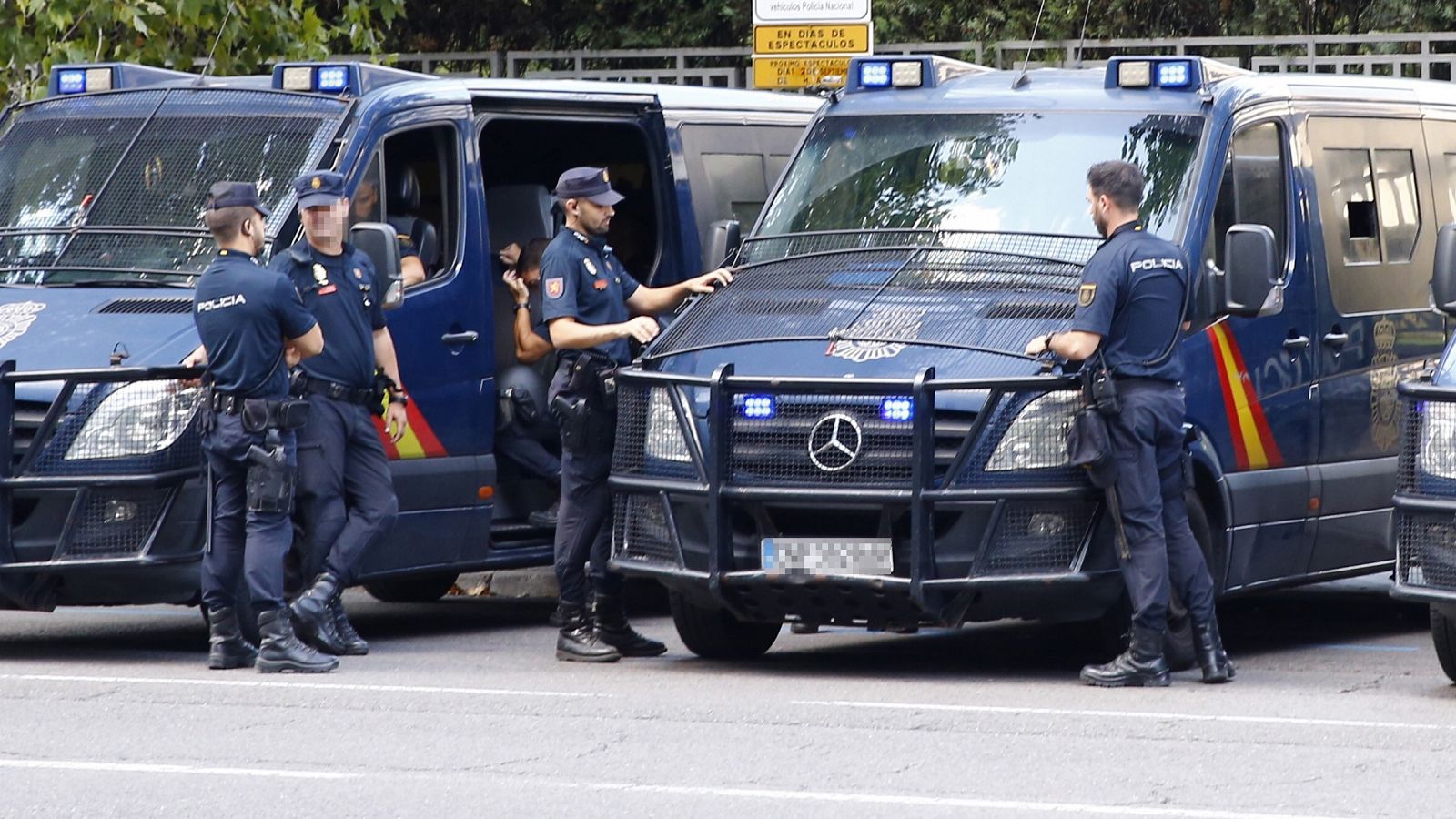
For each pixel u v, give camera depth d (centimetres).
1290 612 1748
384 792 972
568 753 1060
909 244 1386
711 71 2758
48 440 1326
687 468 1302
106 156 1522
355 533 1388
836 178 1459
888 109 1479
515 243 1650
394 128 1502
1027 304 1303
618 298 1397
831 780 1000
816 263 1400
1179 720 1158
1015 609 1265
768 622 1352
